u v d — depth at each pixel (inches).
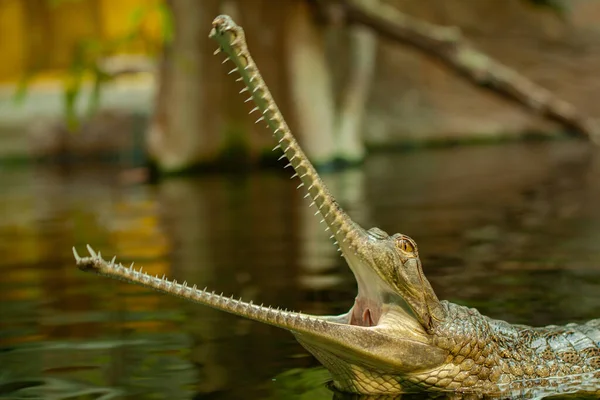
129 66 749.9
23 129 761.0
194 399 147.1
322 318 150.8
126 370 166.4
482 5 813.9
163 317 213.0
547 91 800.9
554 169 549.6
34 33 948.6
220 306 134.3
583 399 144.3
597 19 812.0
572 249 290.4
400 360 144.6
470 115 788.6
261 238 343.0
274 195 483.5
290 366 166.9
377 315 155.1
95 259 125.6
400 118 772.6
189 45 619.5
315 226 369.7
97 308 225.6
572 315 201.9
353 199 446.9
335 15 618.8
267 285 250.4
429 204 418.6
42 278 274.4
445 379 149.3
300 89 620.7
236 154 637.9
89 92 754.2
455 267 267.3
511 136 789.9
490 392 149.3
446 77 790.5
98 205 475.5
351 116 659.4
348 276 260.7
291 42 620.7
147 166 639.8
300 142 623.5
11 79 951.0
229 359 172.2
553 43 810.8
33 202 506.0
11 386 158.4
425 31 630.5
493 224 351.6
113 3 936.9
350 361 146.2
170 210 440.5
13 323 211.8
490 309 209.5
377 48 770.8
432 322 148.2
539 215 370.9
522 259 275.7
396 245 149.6
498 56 809.5
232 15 617.9
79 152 759.7
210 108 631.2
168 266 286.4
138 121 756.0
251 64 136.6
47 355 179.9
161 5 591.8
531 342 160.4
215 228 372.2
